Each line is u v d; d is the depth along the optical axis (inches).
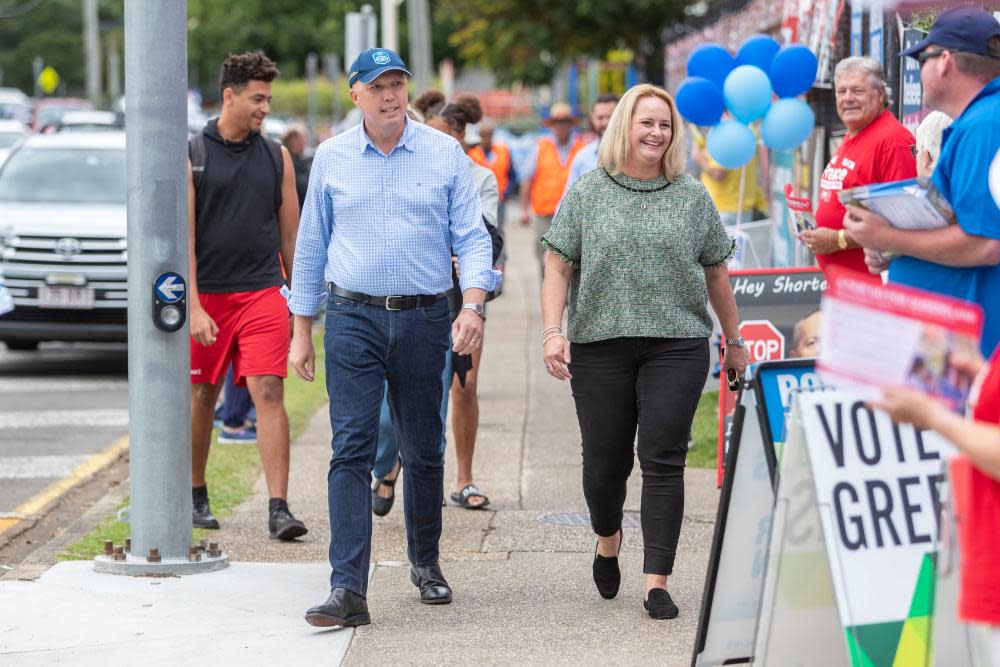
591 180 488.1
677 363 479.2
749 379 402.3
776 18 1018.1
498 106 5452.8
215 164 598.9
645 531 484.4
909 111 681.6
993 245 366.6
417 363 489.7
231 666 435.8
